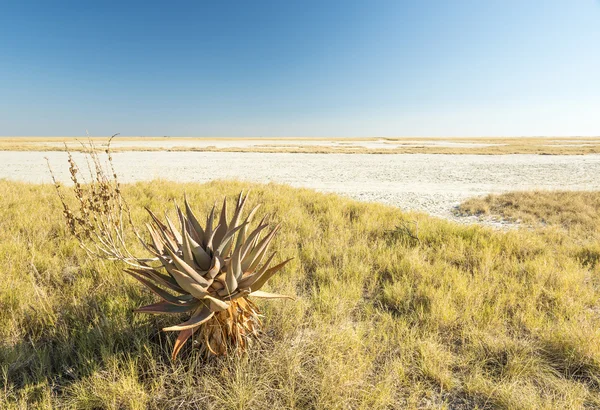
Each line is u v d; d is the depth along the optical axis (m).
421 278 4.16
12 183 10.98
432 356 2.63
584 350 2.65
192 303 2.26
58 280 3.73
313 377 2.36
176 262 1.98
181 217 2.14
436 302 3.38
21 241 4.85
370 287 3.97
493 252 5.15
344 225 6.66
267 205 7.70
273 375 2.38
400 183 17.39
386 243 5.58
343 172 22.62
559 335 2.85
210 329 2.37
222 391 2.19
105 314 3.00
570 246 5.75
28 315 2.94
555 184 16.77
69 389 2.23
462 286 3.73
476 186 16.31
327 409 2.13
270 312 3.13
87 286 3.54
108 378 2.27
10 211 6.58
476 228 6.45
